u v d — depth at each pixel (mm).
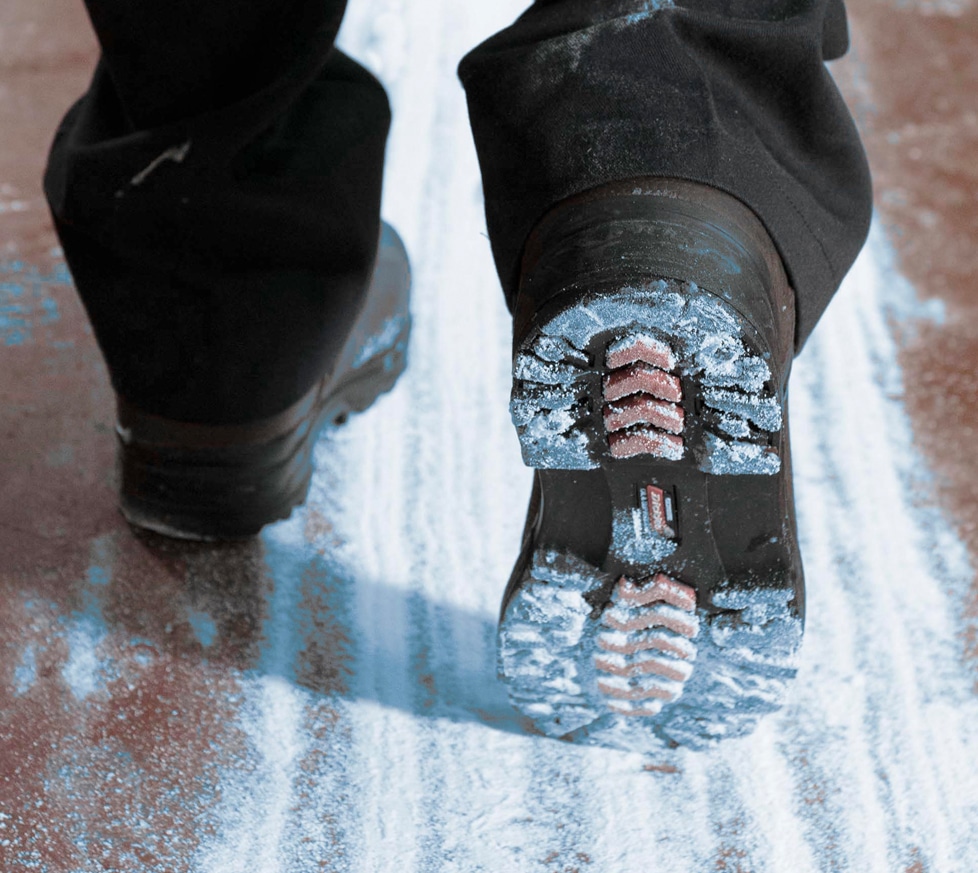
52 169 1071
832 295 945
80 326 1482
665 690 936
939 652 1133
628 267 765
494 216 900
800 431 1404
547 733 1026
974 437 1404
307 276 1041
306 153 1036
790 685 1089
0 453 1293
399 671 1103
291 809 965
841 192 941
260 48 966
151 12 944
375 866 923
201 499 1155
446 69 2082
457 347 1522
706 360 774
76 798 954
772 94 897
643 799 985
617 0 873
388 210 1752
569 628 918
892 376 1492
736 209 827
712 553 880
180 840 930
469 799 982
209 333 1047
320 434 1326
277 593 1173
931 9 2342
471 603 1185
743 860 938
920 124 1977
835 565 1227
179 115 998
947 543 1261
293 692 1069
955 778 1012
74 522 1225
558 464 835
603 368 788
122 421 1137
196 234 1004
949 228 1749
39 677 1058
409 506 1293
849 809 982
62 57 2020
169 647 1102
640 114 826
